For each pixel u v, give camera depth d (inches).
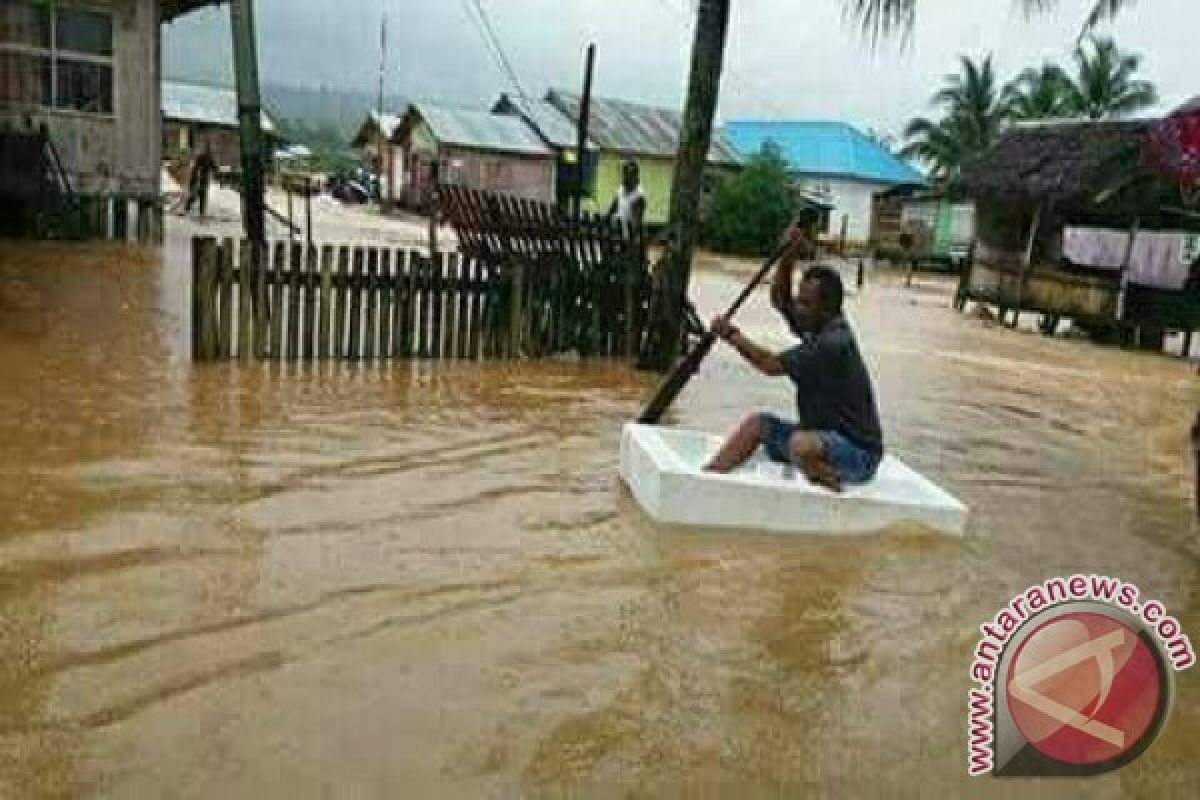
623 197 479.2
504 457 245.8
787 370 213.8
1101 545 221.5
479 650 147.8
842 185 1811.0
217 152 1802.4
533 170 1493.6
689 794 118.9
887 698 145.6
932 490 221.1
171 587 159.5
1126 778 130.3
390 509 202.4
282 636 146.5
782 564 190.7
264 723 124.6
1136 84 1713.8
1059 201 777.6
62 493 196.4
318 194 1676.9
